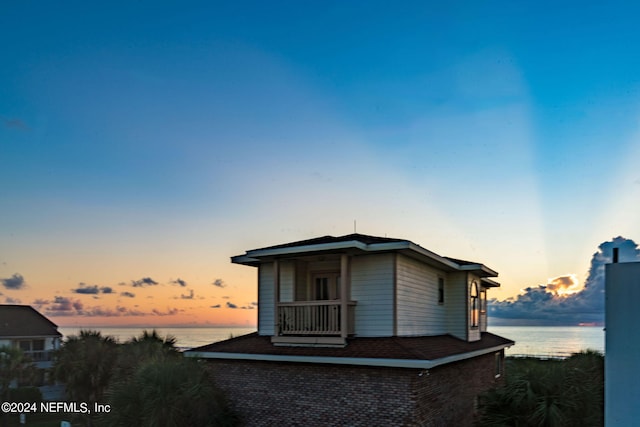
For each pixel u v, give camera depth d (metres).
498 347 20.91
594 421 13.53
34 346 43.00
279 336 15.81
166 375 15.35
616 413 6.69
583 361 15.93
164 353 22.34
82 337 24.62
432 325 18.12
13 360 29.73
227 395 15.89
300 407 14.41
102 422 16.16
